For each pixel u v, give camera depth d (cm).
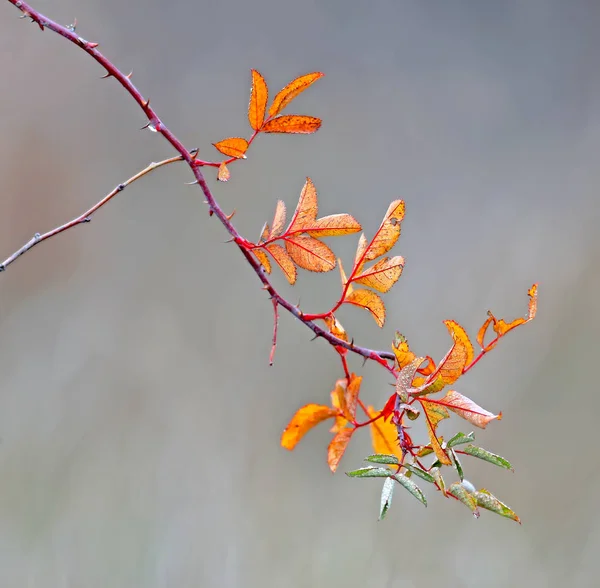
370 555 351
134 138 461
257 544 355
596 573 359
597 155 505
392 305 449
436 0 526
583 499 380
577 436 402
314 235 235
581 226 476
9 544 338
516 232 483
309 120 235
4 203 431
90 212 236
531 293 234
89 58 466
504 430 405
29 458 366
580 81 523
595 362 417
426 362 234
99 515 355
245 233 450
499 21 529
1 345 401
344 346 236
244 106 482
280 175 471
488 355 431
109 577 336
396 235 235
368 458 232
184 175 455
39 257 425
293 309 237
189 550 350
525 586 354
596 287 439
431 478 232
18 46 455
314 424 238
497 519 372
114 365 405
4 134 440
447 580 351
